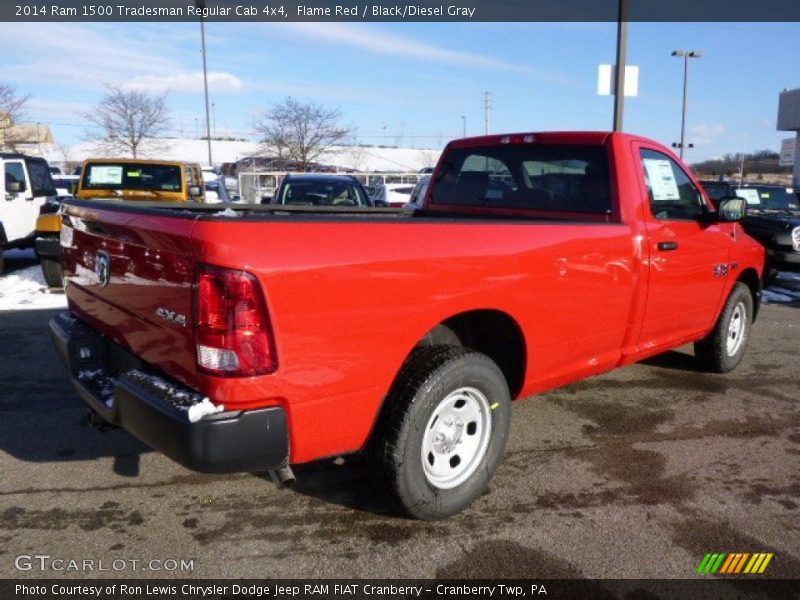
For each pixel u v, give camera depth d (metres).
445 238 3.18
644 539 3.31
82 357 3.54
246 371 2.57
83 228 3.62
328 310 2.75
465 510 3.54
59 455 4.13
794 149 37.94
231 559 3.07
